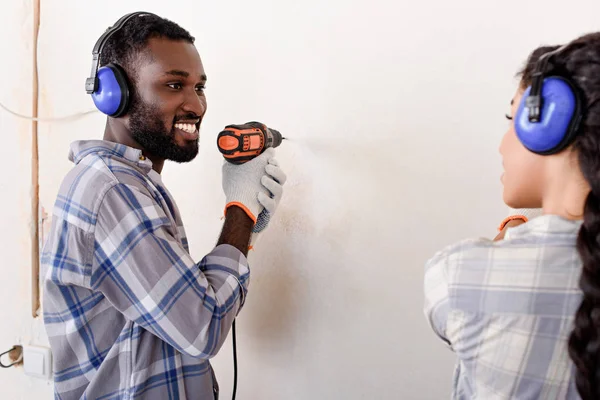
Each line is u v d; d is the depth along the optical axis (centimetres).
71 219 77
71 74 126
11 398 143
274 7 107
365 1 99
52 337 85
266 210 98
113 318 84
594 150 48
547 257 53
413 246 103
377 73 101
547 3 88
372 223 105
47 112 129
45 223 134
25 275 137
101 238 76
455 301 57
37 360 137
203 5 113
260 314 119
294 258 114
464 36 94
